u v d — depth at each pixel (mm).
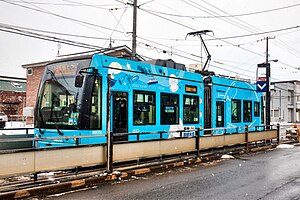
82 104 10500
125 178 9992
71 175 9047
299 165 12859
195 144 13547
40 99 11609
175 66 14992
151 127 12820
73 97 10750
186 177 10281
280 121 66562
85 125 10438
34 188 7777
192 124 15109
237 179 10023
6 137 11562
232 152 16000
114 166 10523
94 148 9422
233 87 18828
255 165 12805
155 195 7980
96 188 8656
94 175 9414
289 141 22422
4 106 44312
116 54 30547
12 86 47781
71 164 8773
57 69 11516
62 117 10891
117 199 7574
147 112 12734
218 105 17328
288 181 9758
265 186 9070
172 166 12055
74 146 8844
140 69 12555
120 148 10289
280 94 68625
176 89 14312
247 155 16078
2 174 7285
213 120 16797
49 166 8227
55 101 11211
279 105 68500
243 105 19797
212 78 17016
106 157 9758
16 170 7547
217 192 8336
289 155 16125
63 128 10781
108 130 9781
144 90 12641
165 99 13656
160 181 9633
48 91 11492
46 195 7848
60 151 8500
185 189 8641
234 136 16406
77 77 10375
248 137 17719
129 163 11438
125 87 11812
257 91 21359
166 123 13609
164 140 11977
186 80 14969
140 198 7688
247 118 20172
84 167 9406
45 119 11289
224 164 13016
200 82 15906
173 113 14047
